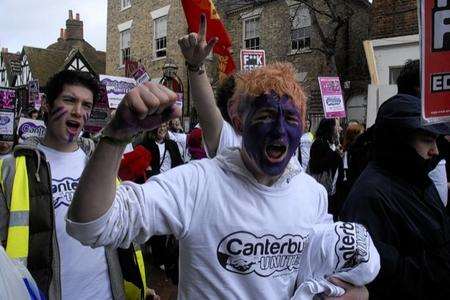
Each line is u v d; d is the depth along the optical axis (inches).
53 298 77.3
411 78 113.1
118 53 763.4
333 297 53.6
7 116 195.9
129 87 255.1
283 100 52.8
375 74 312.0
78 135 90.0
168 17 657.0
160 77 669.3
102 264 83.1
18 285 41.8
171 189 51.3
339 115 281.6
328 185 198.4
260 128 52.4
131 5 734.5
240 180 53.5
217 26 100.5
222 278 50.9
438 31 64.4
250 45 627.5
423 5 65.1
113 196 45.6
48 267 77.9
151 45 689.6
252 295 51.7
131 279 86.4
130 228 47.9
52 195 81.0
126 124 43.3
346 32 557.9
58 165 87.0
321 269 54.7
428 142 75.6
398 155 76.0
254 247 51.7
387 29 406.6
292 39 575.5
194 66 76.4
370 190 73.9
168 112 44.0
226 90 90.2
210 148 79.5
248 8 622.2
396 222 72.5
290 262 54.3
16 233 76.4
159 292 178.1
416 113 74.0
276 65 56.3
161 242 147.8
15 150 81.0
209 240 51.2
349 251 54.2
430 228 73.1
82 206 44.6
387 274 67.8
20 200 77.9
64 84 88.3
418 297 68.6
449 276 69.2
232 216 51.6
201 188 52.1
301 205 56.0
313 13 499.8
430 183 78.5
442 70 64.4
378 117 80.2
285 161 53.4
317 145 200.8
